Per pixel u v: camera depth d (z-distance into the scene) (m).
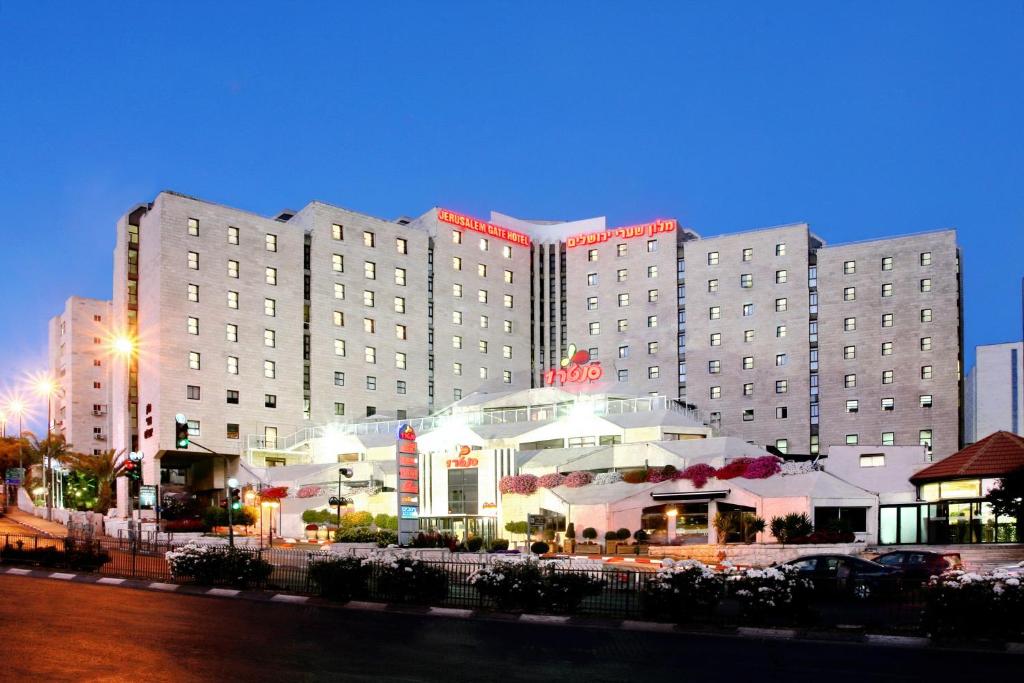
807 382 103.38
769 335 106.25
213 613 27.16
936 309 99.12
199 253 92.12
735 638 23.48
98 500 93.44
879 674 18.25
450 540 53.31
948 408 96.56
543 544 55.91
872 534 56.34
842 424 101.06
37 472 108.81
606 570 28.38
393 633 23.62
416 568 30.00
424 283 111.25
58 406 136.25
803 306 105.19
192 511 87.19
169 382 88.06
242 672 17.77
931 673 18.36
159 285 89.19
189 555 35.31
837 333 103.12
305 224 103.81
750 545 51.12
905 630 23.94
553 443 79.88
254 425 93.38
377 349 105.00
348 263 104.25
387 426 92.06
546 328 123.56
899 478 57.06
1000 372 113.06
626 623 25.66
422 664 18.98
